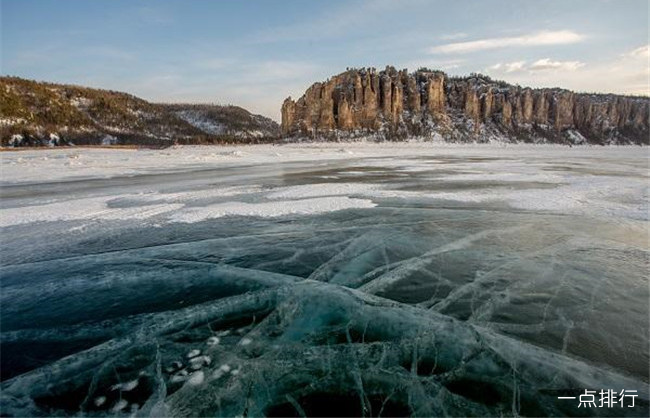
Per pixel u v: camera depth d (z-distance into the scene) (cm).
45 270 731
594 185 1766
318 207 1264
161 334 503
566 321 520
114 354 458
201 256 800
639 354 445
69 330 518
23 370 434
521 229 983
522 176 2188
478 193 1545
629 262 741
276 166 3117
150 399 380
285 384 399
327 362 435
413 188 1705
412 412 357
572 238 899
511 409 358
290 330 506
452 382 399
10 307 585
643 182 1864
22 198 1523
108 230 1006
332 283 653
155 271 721
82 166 3161
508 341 471
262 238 920
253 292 616
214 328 516
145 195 1572
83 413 362
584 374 409
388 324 514
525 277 672
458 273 693
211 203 1368
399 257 780
